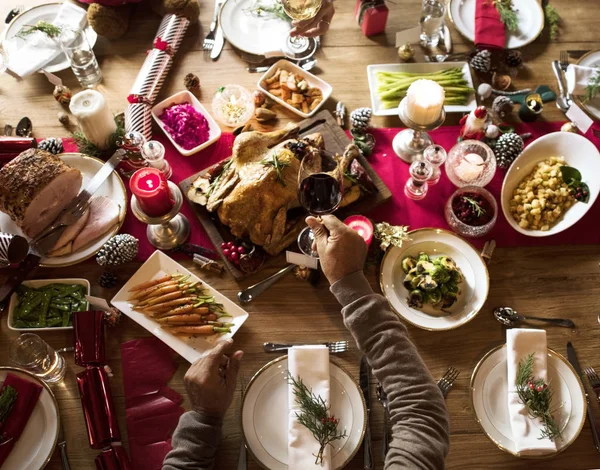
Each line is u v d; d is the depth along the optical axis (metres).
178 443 1.32
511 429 1.47
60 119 1.97
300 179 1.53
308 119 1.95
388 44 2.16
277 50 2.08
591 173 1.72
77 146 1.92
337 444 1.43
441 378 1.58
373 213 1.83
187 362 1.59
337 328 1.65
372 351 1.30
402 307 1.63
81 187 1.83
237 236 1.70
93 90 1.87
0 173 1.62
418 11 2.23
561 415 1.49
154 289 1.62
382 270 1.67
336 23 2.20
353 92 2.06
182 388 1.56
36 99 2.04
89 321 1.55
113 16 2.06
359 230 1.68
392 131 1.97
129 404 1.53
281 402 1.50
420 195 1.83
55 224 1.73
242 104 1.98
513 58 2.08
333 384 1.50
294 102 1.99
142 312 1.61
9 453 1.43
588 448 1.49
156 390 1.55
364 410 1.46
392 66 2.07
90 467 1.46
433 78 2.01
